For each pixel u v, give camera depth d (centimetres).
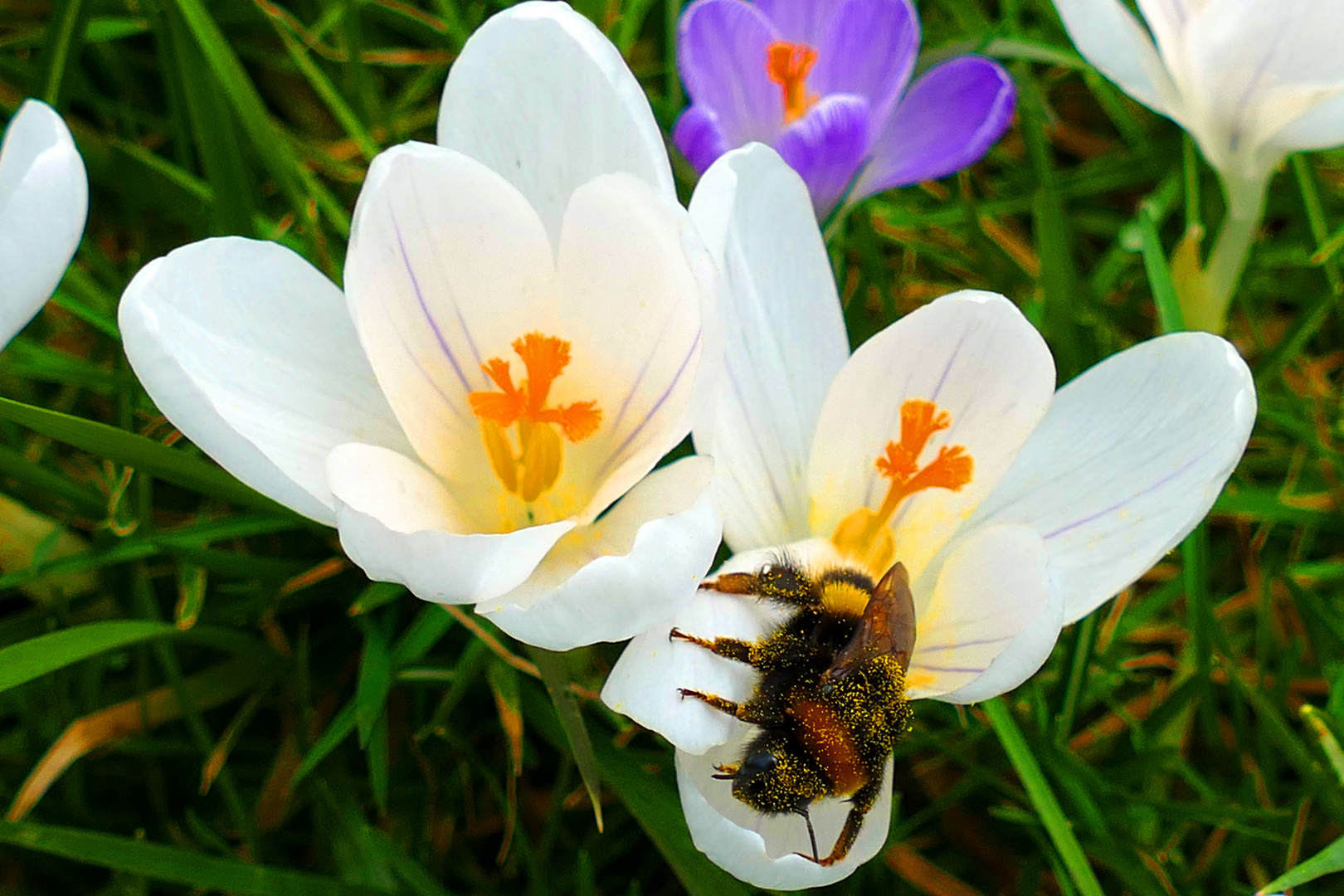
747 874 23
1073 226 32
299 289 24
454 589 22
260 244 24
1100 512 25
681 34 27
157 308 23
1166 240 32
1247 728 28
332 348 24
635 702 23
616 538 24
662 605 23
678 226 23
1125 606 28
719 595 24
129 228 30
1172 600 28
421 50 32
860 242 29
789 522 25
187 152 30
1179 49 27
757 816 24
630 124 24
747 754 24
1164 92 27
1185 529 24
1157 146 32
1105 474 25
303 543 28
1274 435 30
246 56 31
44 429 25
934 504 25
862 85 28
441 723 27
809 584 24
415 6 32
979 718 27
